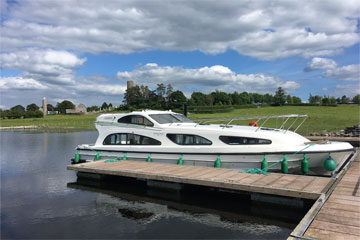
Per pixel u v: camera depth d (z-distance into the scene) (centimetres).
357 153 1517
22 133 4097
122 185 1115
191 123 1345
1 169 1445
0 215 801
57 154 1956
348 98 7506
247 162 1101
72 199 947
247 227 707
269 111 5612
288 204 811
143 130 1299
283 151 1052
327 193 746
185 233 678
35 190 1059
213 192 979
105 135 1418
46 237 663
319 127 3181
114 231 693
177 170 1056
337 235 499
